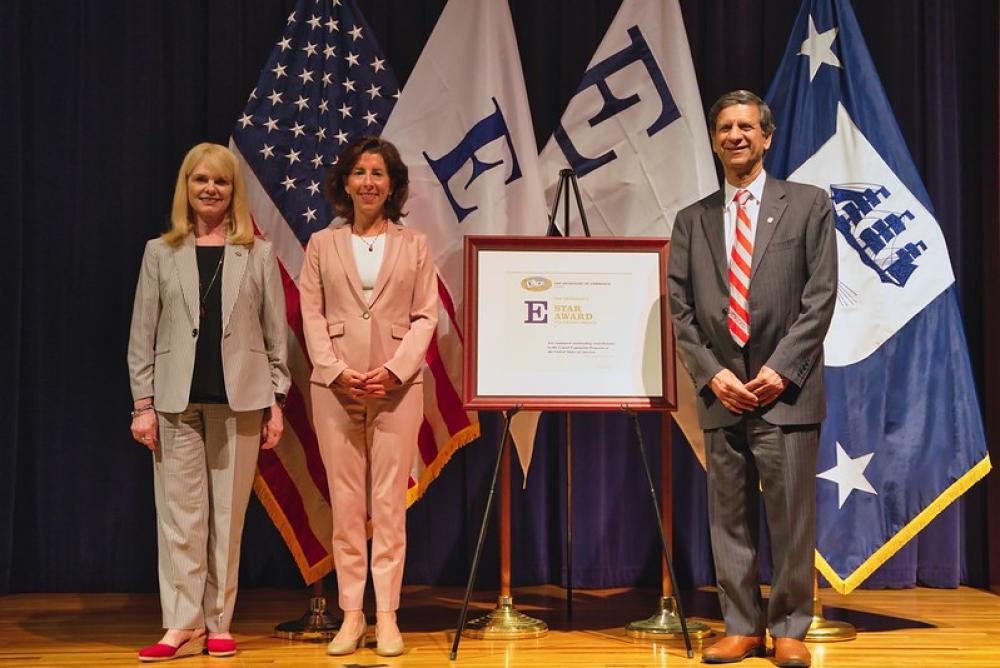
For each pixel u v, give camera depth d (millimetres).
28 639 3422
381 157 3373
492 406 3314
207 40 4270
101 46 4242
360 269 3338
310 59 3871
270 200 3775
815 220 3127
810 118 3699
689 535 4285
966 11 4340
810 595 3084
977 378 4297
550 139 3939
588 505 4289
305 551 3596
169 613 3221
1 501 4062
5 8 4125
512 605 3559
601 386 3359
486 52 3873
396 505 3271
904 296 3604
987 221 4223
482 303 3381
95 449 4199
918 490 3547
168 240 3307
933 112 4270
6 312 4078
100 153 4227
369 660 3133
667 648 3277
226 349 3244
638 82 3908
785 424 3045
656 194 3850
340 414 3262
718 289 3172
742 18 4316
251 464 3316
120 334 4215
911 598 4070
